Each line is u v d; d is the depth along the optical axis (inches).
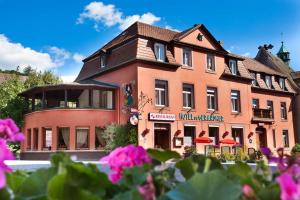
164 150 72.9
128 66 1064.2
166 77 1087.0
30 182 57.3
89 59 1273.4
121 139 1000.2
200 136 1144.8
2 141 78.4
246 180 57.0
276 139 1443.2
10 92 1392.7
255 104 1413.6
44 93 1127.0
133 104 1028.5
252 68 1439.5
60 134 1080.8
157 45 1091.3
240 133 1290.6
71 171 52.3
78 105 1321.4
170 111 1080.8
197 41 1186.0
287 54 1897.1
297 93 1594.5
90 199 50.3
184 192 51.2
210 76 1205.7
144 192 50.1
